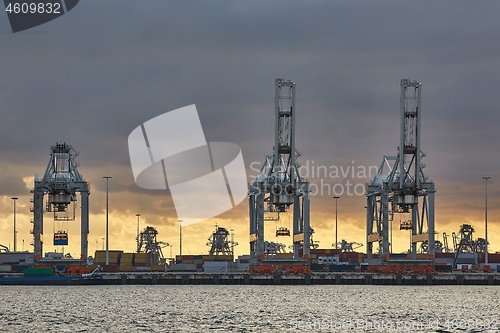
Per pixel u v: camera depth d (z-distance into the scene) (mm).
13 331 151750
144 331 151500
